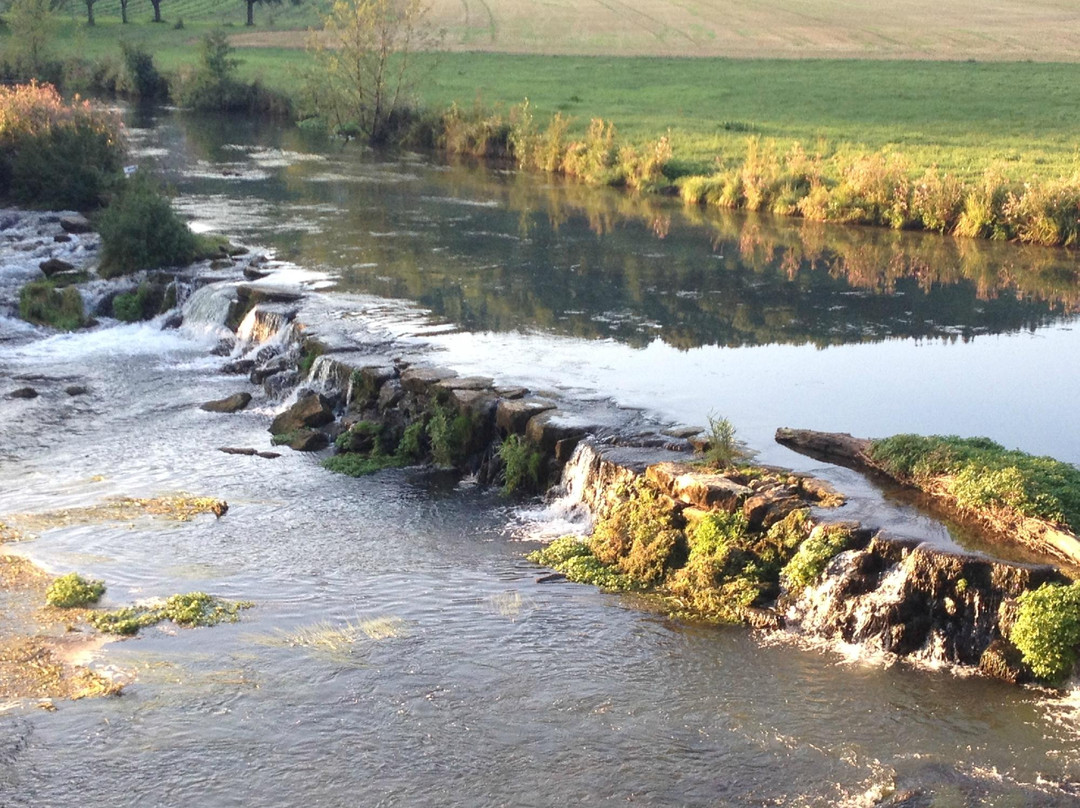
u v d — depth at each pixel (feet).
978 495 54.03
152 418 82.89
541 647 51.16
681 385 78.13
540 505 67.67
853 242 133.59
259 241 124.26
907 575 50.49
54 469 73.36
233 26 403.75
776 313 99.30
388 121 225.76
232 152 197.47
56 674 48.80
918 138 190.29
